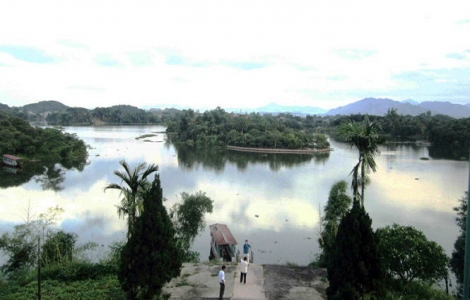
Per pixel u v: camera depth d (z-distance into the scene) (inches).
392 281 852.6
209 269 904.9
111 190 2770.7
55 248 1131.3
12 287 852.0
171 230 753.6
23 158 4244.6
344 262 665.0
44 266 1032.2
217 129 7017.7
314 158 5147.6
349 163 4608.8
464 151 5733.3
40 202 2406.5
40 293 768.3
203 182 3216.0
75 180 3171.8
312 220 2128.4
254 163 4569.4
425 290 814.5
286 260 1537.9
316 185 3159.5
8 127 4658.0
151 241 720.3
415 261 817.5
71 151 4618.6
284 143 6215.6
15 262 1096.8
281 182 3289.9
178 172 3725.4
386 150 5905.5
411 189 2933.1
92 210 2224.4
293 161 4798.2
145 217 729.6
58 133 4813.0
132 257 719.7
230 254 1461.6
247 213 2265.0
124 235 1768.0
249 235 1868.8
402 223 2050.9
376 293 671.8
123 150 5600.4
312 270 908.6
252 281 826.2
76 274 896.9
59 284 863.1
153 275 712.4
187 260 1076.5
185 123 7701.8
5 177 3334.2
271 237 1840.6
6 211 2170.3
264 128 7007.9
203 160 4734.3
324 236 1267.2
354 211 677.3
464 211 1210.0
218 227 1718.8
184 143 6973.4
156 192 744.3
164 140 7416.3
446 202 2522.1
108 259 1084.5
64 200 2465.6
